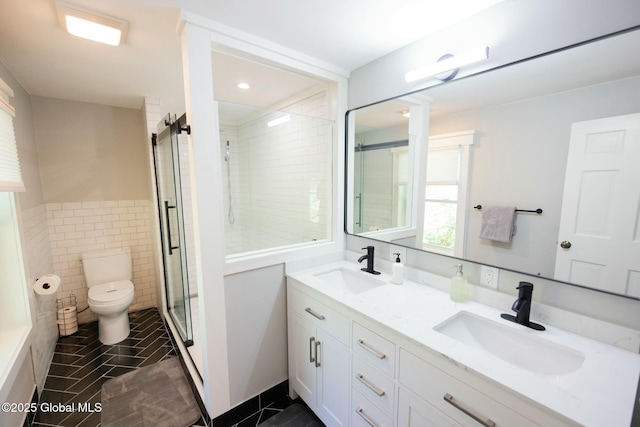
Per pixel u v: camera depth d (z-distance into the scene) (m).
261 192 2.15
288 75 2.03
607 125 1.04
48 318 2.43
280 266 1.90
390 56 1.83
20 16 1.38
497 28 1.33
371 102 1.97
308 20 1.47
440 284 1.62
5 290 1.80
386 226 1.93
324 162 2.23
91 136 2.95
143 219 3.30
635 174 0.99
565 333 1.16
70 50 1.74
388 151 1.88
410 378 1.14
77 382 2.13
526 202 1.27
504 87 1.31
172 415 1.81
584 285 1.13
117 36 1.53
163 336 2.79
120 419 1.78
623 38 1.00
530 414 0.82
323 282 1.74
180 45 1.70
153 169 2.81
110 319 2.65
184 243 2.38
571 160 1.13
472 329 1.32
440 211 1.60
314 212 2.32
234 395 1.76
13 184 1.69
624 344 1.05
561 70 1.14
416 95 1.68
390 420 1.25
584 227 1.12
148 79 2.26
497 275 1.39
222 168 1.95
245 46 1.61
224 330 1.67
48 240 2.76
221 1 1.31
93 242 3.05
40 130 2.71
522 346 1.18
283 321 1.96
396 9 1.37
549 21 1.17
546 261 1.22
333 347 1.54
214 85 2.28
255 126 2.08
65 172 2.86
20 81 2.24
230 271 1.66
